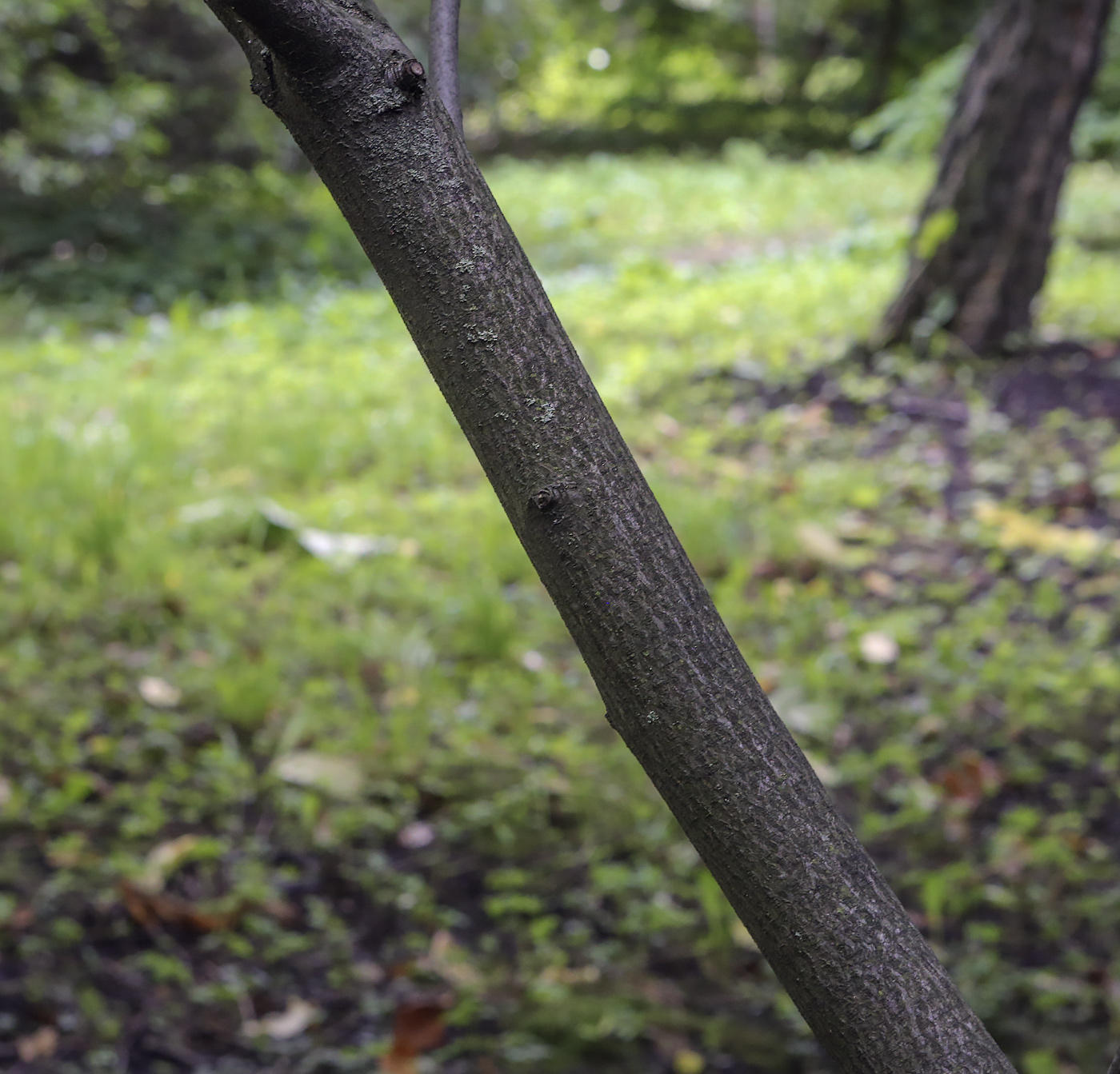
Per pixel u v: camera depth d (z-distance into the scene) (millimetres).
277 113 607
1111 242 9867
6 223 9586
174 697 3525
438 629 4016
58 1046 2428
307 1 571
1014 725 3533
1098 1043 2506
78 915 2756
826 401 6188
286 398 6301
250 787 3191
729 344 7129
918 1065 604
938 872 2984
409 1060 2426
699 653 598
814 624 4086
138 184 10992
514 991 2637
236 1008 2568
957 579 4449
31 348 7438
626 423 5934
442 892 2936
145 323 8148
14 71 9984
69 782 3072
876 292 8055
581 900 2908
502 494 604
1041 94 6375
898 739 3521
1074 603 4242
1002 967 2701
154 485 5055
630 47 24609
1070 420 5785
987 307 6582
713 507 4637
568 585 595
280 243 10008
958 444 5625
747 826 598
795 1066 2471
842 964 601
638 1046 2502
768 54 23656
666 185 14867
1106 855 3043
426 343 602
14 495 4680
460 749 3361
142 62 11719
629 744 610
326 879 2943
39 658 3684
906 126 13242
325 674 3742
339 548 4477
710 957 2750
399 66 588
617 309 8266
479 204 600
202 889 2875
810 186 14297
